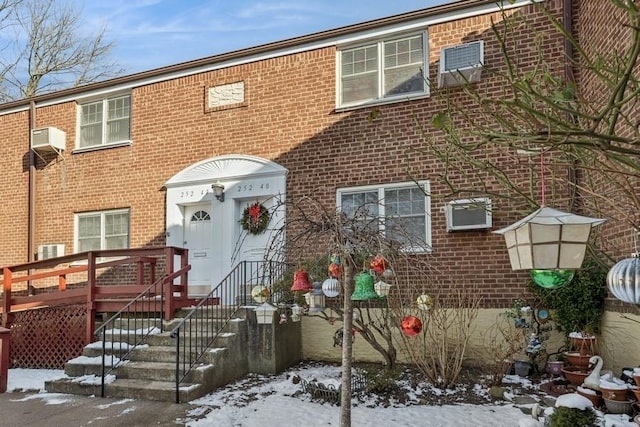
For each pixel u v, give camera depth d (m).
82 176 10.89
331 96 8.90
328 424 4.95
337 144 8.74
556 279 2.79
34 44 20.44
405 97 8.32
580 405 3.79
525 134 2.87
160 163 10.16
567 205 6.03
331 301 7.85
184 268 8.05
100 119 11.02
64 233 10.91
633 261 2.47
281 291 6.84
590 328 6.32
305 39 9.07
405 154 8.24
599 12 6.32
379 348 6.73
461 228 7.58
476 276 7.59
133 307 7.99
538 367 6.73
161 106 10.28
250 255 9.08
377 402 5.69
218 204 9.52
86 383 6.42
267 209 8.78
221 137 9.67
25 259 11.24
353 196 8.57
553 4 7.52
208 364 6.48
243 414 5.35
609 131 2.55
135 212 10.26
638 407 4.80
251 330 7.34
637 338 5.52
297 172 8.96
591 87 5.88
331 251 4.11
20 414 5.64
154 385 6.18
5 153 11.78
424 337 6.48
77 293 8.44
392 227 4.85
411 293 6.30
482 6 7.96
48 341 8.45
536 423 3.82
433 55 8.23
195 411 5.51
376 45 8.76
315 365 7.90
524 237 2.75
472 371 7.04
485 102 3.13
